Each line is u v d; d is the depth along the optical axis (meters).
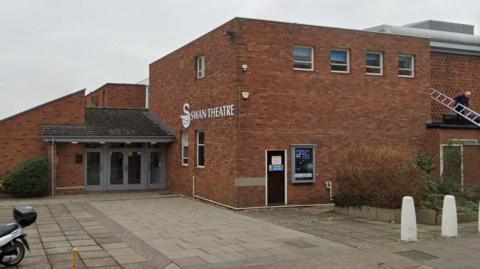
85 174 24.56
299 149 19.19
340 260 10.23
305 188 19.25
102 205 19.52
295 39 19.22
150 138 24.45
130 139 24.14
